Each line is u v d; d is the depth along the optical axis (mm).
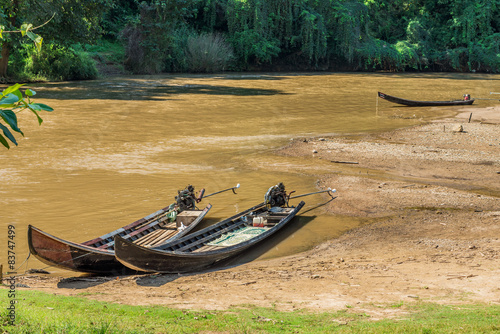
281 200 15273
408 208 15430
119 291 8578
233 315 6777
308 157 21922
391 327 6074
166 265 10055
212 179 18281
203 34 71625
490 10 80562
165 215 13836
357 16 77062
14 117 3197
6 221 13086
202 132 26938
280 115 33156
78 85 48125
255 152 22625
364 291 8586
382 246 12258
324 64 78062
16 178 17281
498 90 51562
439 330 5906
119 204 14953
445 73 77062
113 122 28812
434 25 85562
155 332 5703
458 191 17172
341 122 31000
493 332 5805
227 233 13039
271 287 8922
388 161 21266
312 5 76375
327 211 15258
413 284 9055
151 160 20688
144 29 63375
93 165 19516
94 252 9898
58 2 44250
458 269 10094
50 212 13977
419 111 36031
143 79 56281
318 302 7816
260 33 72688
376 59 77375
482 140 25562
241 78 60656
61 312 6289
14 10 41844
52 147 22219
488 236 12703
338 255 11695
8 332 5125
